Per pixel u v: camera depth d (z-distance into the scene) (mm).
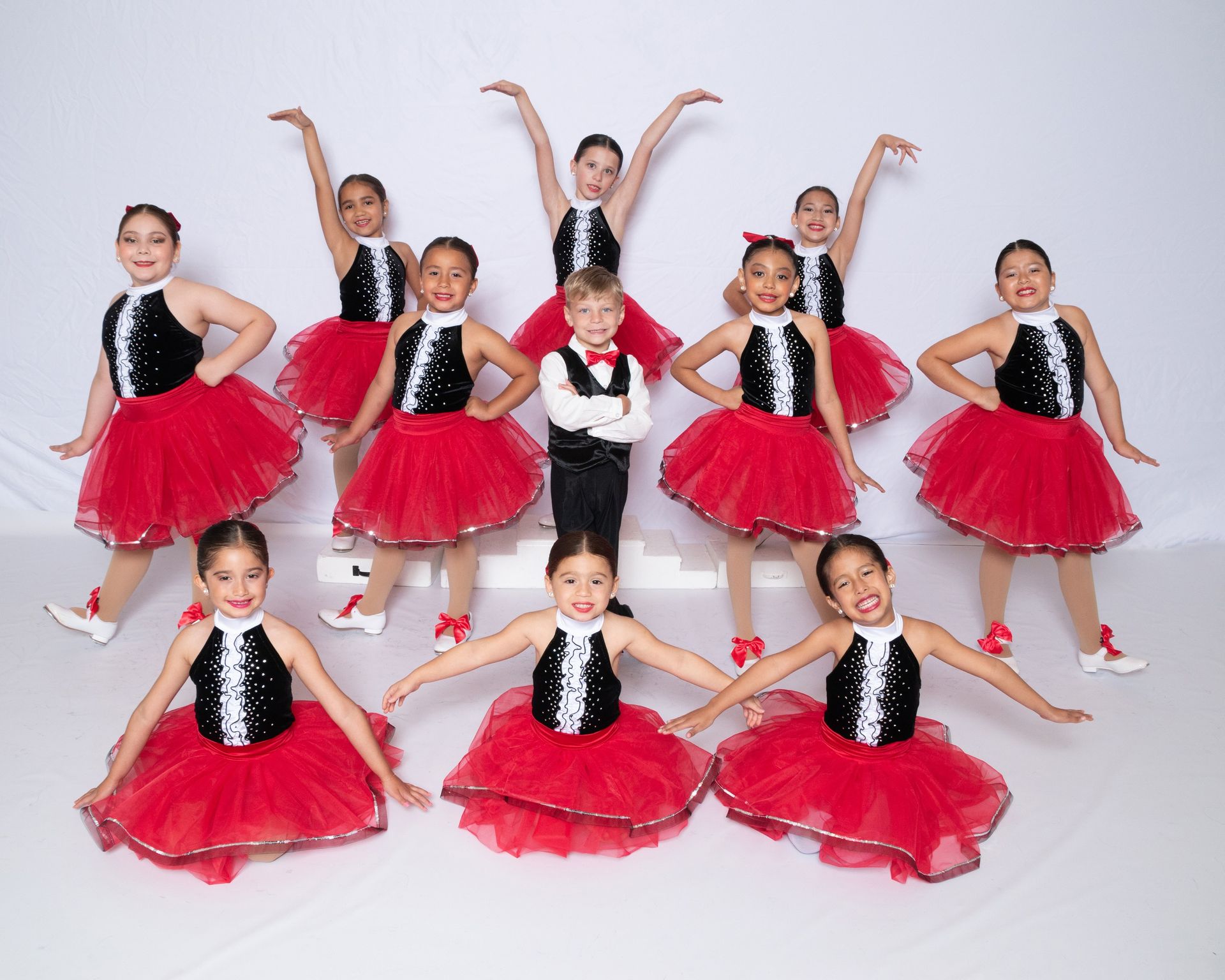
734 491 2969
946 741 2504
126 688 2854
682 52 3543
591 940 2006
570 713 2297
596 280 2744
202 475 2918
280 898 2098
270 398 3191
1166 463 4023
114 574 3037
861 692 2293
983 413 3027
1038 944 2020
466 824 2312
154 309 2838
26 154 3609
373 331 3410
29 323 3779
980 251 3777
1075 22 3570
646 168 3492
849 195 3697
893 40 3561
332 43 3504
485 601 3477
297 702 2463
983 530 2967
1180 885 2195
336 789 2287
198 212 3666
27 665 2951
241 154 3604
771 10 3516
